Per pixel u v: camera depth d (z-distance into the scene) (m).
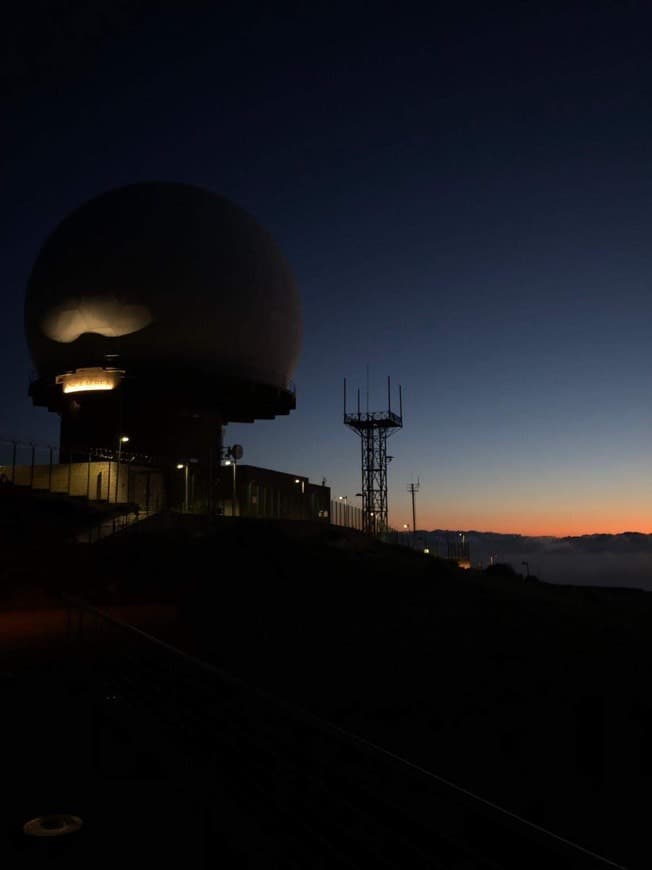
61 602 21.75
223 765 6.16
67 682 10.06
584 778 9.66
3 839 5.14
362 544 53.09
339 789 5.61
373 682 14.48
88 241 51.00
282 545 34.03
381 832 5.05
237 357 53.31
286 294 58.28
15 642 14.08
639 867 7.07
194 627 18.92
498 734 11.63
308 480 66.00
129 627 7.59
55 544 30.31
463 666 16.31
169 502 48.09
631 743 11.20
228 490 52.09
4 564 26.02
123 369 49.28
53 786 6.13
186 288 50.94
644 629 23.45
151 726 7.22
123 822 5.39
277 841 4.86
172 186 55.56
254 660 15.71
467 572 48.84
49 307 51.41
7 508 36.47
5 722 8.12
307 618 21.16
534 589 38.44
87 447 51.06
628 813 8.48
